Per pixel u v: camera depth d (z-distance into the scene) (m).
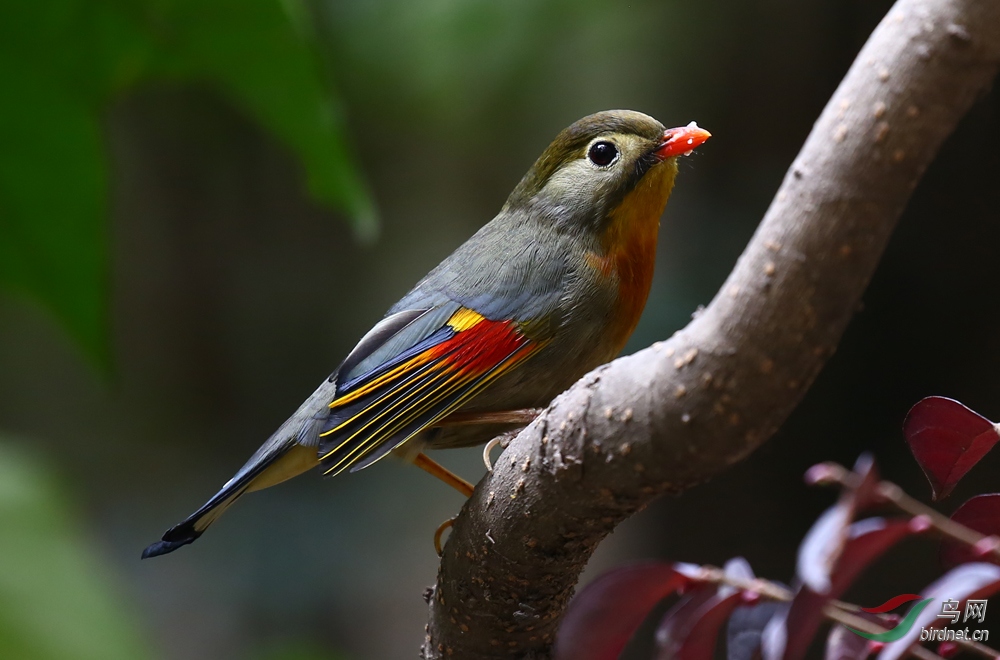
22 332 17.88
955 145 10.88
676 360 3.52
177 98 16.03
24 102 6.16
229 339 17.45
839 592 3.31
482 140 15.48
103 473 17.12
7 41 5.95
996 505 3.51
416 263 17.14
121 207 16.53
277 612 15.82
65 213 6.39
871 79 2.98
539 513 4.41
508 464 4.51
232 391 17.48
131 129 16.23
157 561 16.16
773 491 11.88
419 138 15.59
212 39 6.04
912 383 11.29
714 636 3.96
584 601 4.02
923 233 11.14
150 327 17.27
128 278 16.97
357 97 13.84
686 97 13.71
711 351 3.36
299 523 16.64
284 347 17.50
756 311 3.20
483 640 5.10
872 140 2.96
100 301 6.57
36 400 17.67
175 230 16.95
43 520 5.24
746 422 3.39
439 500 16.83
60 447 17.31
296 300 17.47
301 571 16.14
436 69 13.21
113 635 5.12
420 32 12.92
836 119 3.03
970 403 11.00
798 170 3.09
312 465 6.94
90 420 17.55
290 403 17.42
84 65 6.10
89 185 6.36
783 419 3.40
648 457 3.77
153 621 15.38
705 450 3.57
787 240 3.10
